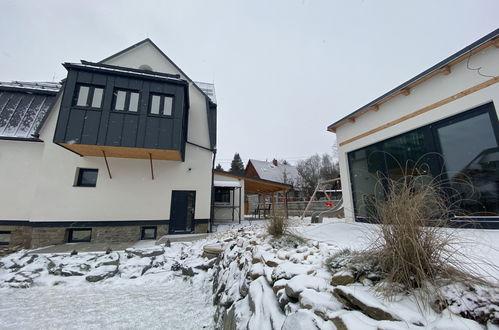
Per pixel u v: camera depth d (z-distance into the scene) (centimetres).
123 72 777
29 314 337
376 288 151
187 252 613
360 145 539
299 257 255
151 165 834
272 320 175
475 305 119
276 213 423
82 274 489
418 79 402
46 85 1024
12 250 673
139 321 313
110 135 730
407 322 118
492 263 161
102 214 799
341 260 200
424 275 141
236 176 1238
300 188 2723
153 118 780
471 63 340
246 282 274
